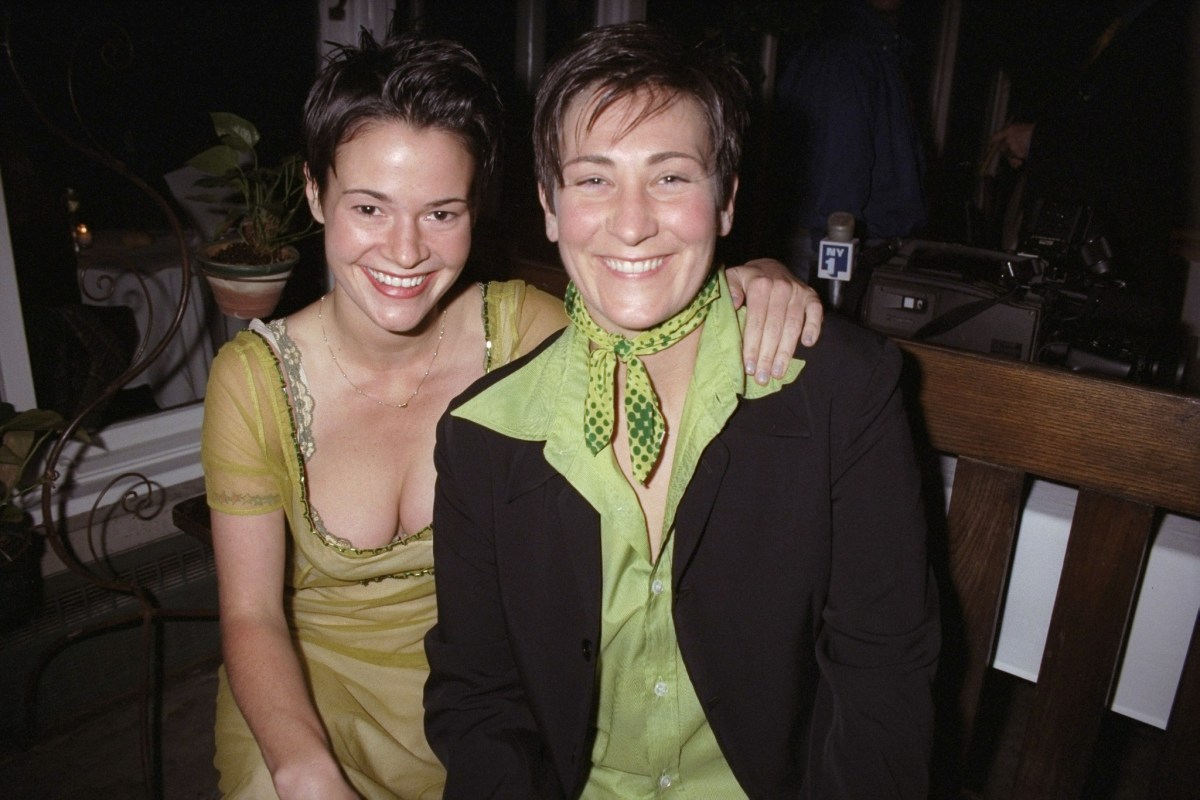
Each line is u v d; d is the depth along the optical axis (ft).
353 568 4.01
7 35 5.21
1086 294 6.17
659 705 3.15
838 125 9.32
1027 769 4.01
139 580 6.44
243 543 3.93
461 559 3.33
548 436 2.98
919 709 2.98
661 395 3.09
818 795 3.07
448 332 4.16
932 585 3.09
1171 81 7.27
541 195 2.95
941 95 16.05
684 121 2.60
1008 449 3.73
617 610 3.04
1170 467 3.41
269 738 3.50
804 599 2.98
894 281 6.61
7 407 5.24
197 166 5.62
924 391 3.84
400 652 4.23
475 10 8.41
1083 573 3.68
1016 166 9.85
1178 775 3.61
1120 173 7.41
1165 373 6.55
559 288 5.19
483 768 3.27
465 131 3.39
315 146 3.42
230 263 5.66
